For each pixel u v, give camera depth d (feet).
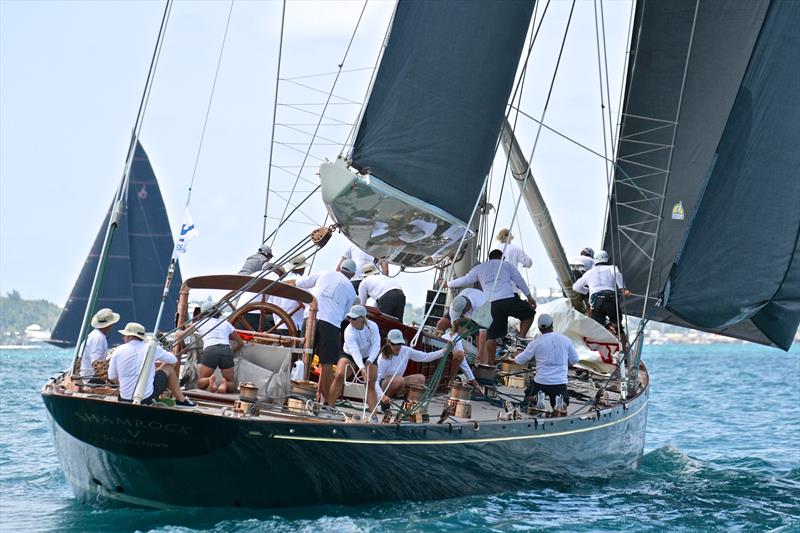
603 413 172.35
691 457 225.35
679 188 230.89
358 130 138.51
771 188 180.96
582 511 149.07
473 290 177.17
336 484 129.29
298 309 154.61
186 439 120.88
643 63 232.73
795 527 143.64
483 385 173.99
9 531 127.34
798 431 288.71
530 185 201.87
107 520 129.39
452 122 141.59
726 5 222.69
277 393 136.46
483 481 146.61
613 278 198.49
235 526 125.08
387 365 144.36
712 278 181.88
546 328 164.66
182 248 122.72
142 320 426.10
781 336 188.96
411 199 140.05
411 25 138.92
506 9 142.41
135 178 426.10
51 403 126.00
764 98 178.81
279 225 172.14
